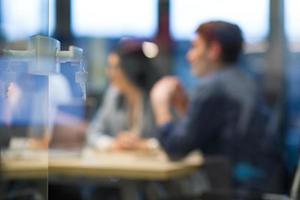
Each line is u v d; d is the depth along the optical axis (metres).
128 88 2.64
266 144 2.19
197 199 2.14
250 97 2.23
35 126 0.91
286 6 3.78
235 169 2.15
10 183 0.83
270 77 3.51
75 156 2.07
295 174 1.94
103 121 2.56
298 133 3.25
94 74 2.71
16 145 0.89
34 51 0.83
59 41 0.91
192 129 2.22
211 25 2.26
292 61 3.68
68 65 0.91
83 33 3.32
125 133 2.55
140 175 2.21
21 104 0.88
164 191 2.25
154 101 2.47
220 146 2.20
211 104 2.19
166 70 3.00
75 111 2.04
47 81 0.88
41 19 0.83
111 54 2.86
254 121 2.20
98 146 2.45
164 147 2.32
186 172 2.21
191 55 2.46
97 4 3.46
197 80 2.30
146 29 3.80
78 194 2.08
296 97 3.51
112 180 2.22
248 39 3.20
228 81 2.21
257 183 2.08
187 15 3.33
